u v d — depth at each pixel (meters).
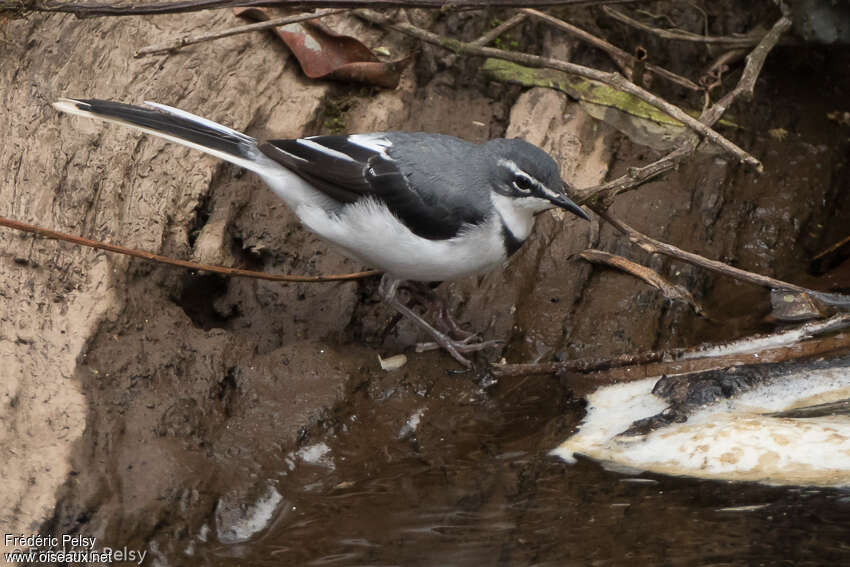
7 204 11.65
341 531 8.99
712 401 10.23
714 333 11.69
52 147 12.14
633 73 14.06
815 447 9.43
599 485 9.39
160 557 8.66
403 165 10.14
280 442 9.93
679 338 11.61
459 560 8.53
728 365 10.67
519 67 14.35
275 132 13.11
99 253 11.12
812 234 13.09
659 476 9.43
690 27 15.12
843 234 13.14
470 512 9.18
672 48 14.95
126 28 13.61
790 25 14.15
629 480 9.43
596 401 10.71
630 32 15.01
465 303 11.91
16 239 11.16
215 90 13.21
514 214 10.42
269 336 11.42
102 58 13.23
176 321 10.81
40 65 13.08
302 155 10.30
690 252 12.50
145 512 9.00
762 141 14.12
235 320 11.69
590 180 13.15
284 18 13.29
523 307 11.88
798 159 13.89
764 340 11.09
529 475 9.64
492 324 11.68
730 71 14.98
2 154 12.12
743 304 12.19
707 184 13.29
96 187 11.82
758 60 13.61
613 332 11.58
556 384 11.01
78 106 10.47
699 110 14.36
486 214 10.15
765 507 8.89
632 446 9.83
